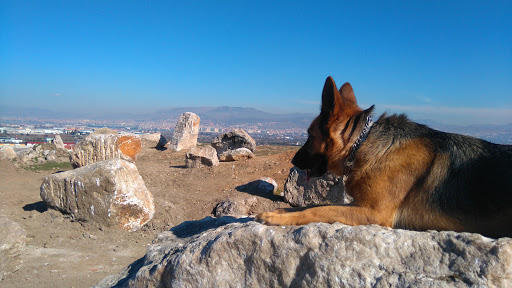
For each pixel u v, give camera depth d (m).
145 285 1.05
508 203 0.83
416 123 1.09
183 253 1.00
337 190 3.07
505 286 0.69
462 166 0.91
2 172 5.27
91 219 2.97
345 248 0.82
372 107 1.11
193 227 1.44
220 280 0.93
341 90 1.28
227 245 0.94
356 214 0.98
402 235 0.81
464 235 0.75
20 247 2.18
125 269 1.35
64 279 2.08
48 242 2.64
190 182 4.58
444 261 0.75
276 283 0.88
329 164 1.18
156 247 1.27
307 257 0.85
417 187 0.95
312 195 3.20
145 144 8.30
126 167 3.09
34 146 6.68
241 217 1.46
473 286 0.70
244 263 0.92
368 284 0.78
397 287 0.75
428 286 0.73
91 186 2.95
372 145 1.04
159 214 3.33
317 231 0.86
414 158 0.97
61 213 3.14
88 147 4.95
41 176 5.17
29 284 1.99
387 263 0.79
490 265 0.70
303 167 1.27
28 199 3.82
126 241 2.80
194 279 0.96
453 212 0.90
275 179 4.34
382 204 0.97
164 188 4.36
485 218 0.87
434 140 0.98
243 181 4.39
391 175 0.97
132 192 3.03
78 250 2.55
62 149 6.88
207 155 5.26
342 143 1.13
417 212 0.94
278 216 1.02
